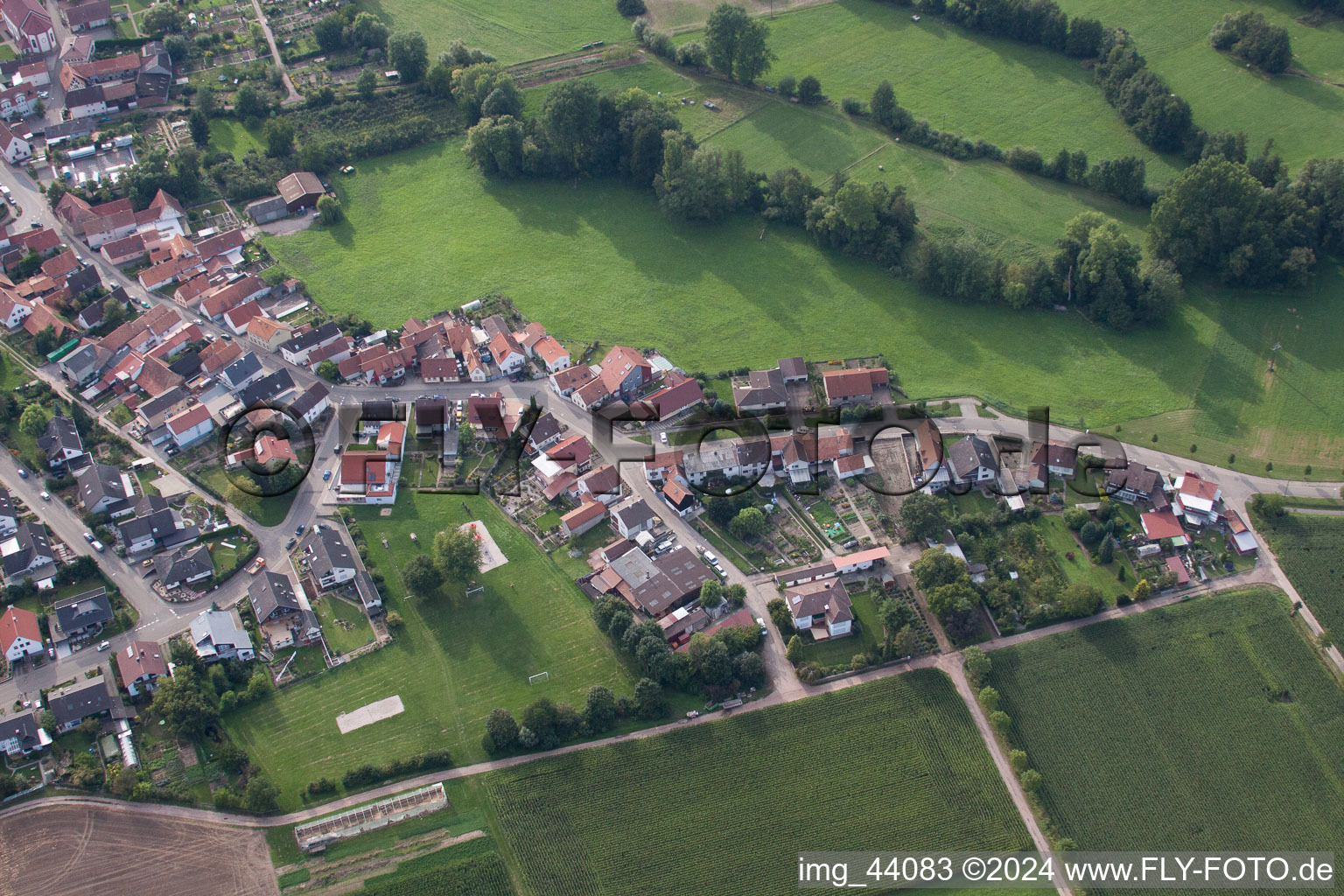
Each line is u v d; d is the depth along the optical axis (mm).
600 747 164000
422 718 166875
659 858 153125
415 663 174000
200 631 171250
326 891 147000
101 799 153750
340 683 170750
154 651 169125
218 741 161625
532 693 170750
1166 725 168375
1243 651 177750
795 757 164000
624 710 167625
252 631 176250
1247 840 155750
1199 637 179625
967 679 173625
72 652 171125
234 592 181875
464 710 168250
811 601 178875
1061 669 175250
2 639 168750
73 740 160000
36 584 179000
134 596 180000
